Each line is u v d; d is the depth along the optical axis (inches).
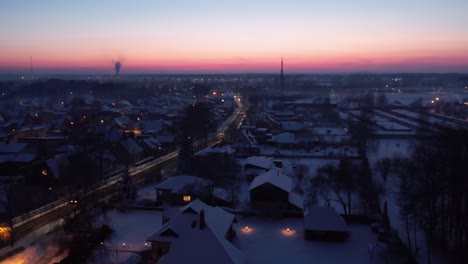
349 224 2084.2
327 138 4832.7
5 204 2237.9
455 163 1797.5
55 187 2815.0
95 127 4416.8
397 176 3009.4
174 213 1998.0
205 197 2400.3
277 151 4062.5
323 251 1760.6
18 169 3129.9
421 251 1844.2
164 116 6658.5
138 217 2181.3
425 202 1918.1
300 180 2974.9
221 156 3198.8
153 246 1680.6
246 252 1740.9
